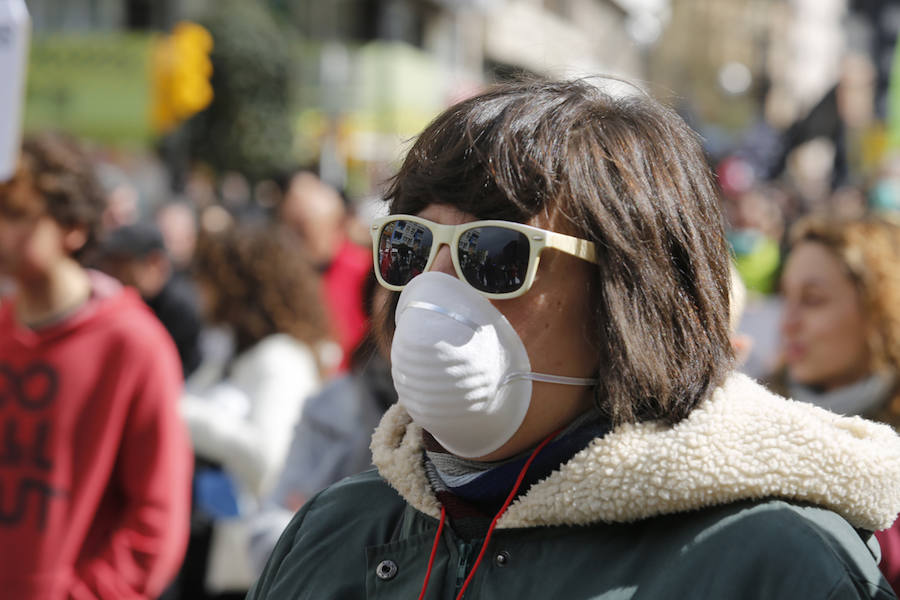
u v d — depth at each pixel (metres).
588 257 2.38
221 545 5.88
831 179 21.45
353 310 9.52
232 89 40.22
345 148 39.59
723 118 75.56
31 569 4.64
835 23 107.06
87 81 38.03
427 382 2.34
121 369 4.74
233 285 6.50
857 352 4.88
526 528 2.41
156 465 4.76
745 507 2.27
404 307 2.45
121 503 4.86
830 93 22.20
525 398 2.39
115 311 4.83
